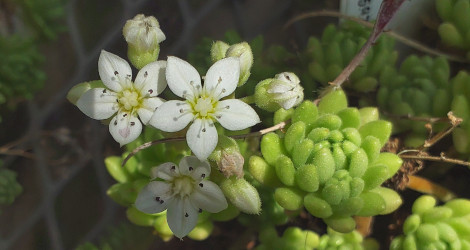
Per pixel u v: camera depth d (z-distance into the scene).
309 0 0.18
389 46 0.16
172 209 0.12
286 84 0.12
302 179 0.12
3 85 0.17
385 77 0.16
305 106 0.13
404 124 0.15
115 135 0.12
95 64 0.19
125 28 0.12
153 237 0.16
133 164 0.15
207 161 0.12
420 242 0.14
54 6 0.18
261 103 0.13
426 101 0.15
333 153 0.12
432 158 0.14
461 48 0.16
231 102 0.12
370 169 0.13
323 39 0.16
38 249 0.18
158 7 0.19
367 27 0.16
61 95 0.19
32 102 0.19
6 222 0.18
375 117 0.14
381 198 0.13
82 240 0.18
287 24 0.17
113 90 0.12
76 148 0.19
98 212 0.18
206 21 0.19
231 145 0.12
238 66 0.12
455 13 0.15
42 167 0.18
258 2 0.19
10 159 0.18
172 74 0.12
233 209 0.14
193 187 0.12
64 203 0.18
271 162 0.13
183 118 0.12
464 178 0.15
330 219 0.13
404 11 0.16
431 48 0.16
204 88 0.12
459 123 0.14
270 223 0.15
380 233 0.15
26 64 0.17
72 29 0.19
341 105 0.13
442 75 0.15
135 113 0.12
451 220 0.14
